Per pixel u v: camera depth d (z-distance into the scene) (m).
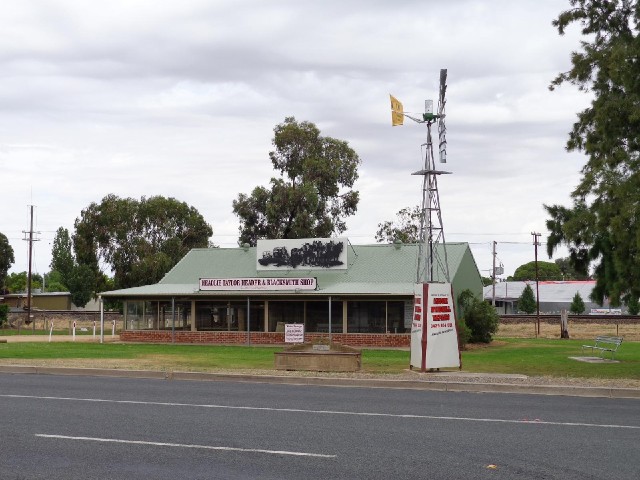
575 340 44.62
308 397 15.69
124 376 20.48
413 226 75.50
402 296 37.91
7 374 20.98
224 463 9.13
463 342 35.12
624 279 20.80
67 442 10.41
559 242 23.02
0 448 10.01
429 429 11.56
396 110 27.50
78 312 64.06
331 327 39.50
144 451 9.81
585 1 23.30
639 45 20.69
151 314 42.12
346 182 67.88
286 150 66.69
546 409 13.96
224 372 20.19
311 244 42.66
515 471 8.75
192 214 74.00
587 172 22.06
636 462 9.25
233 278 40.75
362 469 8.82
